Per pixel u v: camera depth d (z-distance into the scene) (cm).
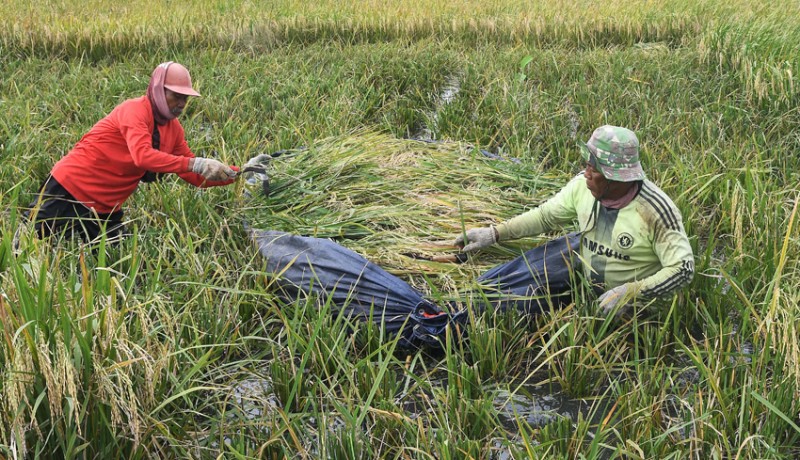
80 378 272
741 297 355
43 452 274
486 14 1115
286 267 390
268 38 1010
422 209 479
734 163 559
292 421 304
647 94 745
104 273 302
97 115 675
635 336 347
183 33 980
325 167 529
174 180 509
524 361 372
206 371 342
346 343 371
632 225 347
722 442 297
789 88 675
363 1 1193
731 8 1113
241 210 473
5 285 293
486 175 531
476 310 387
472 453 291
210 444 295
